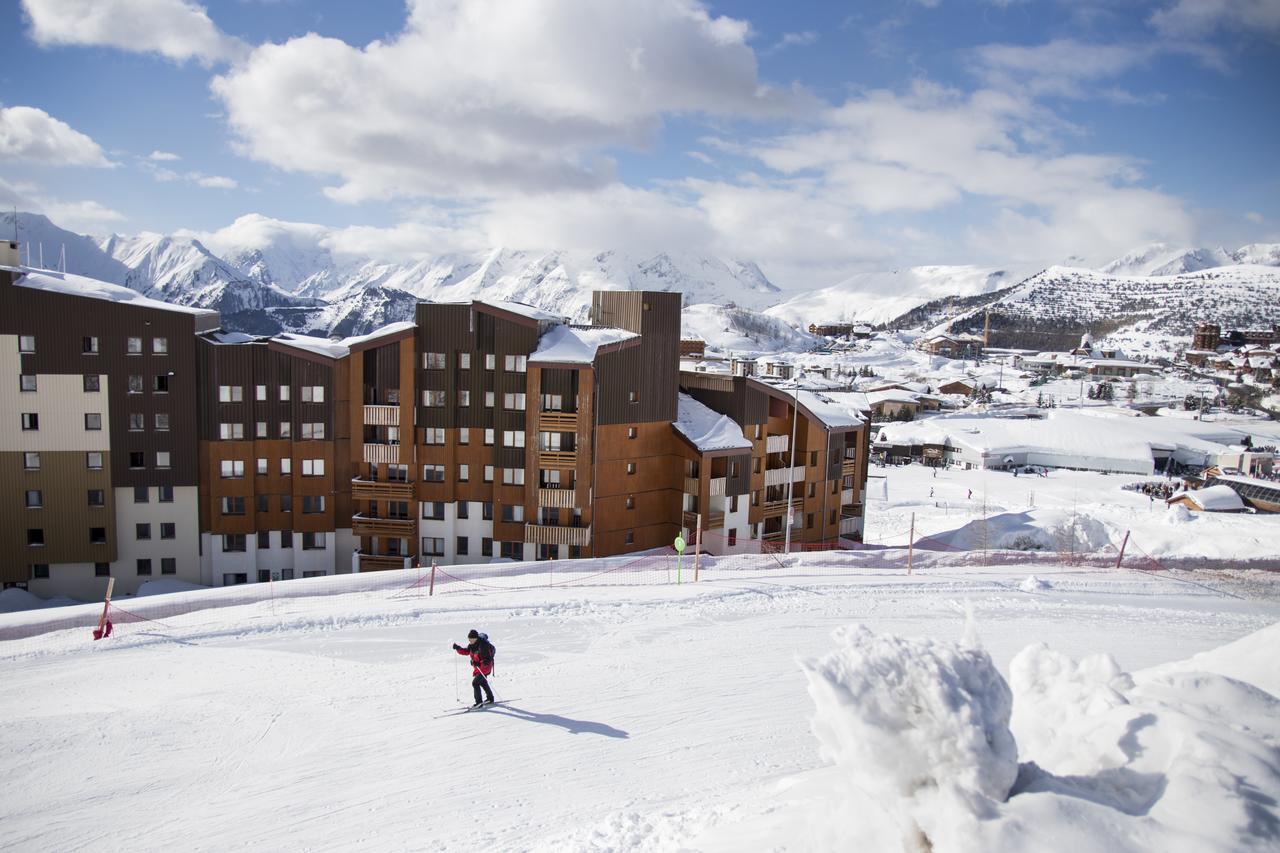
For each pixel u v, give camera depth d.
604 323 61.62
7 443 55.25
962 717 8.40
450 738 23.55
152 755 22.86
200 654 31.02
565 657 30.44
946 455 153.50
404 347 56.84
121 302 55.97
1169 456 147.62
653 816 17.16
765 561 48.59
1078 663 12.03
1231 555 53.34
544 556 57.25
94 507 56.81
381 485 57.31
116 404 56.44
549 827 18.31
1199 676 11.20
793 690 27.16
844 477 73.19
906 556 48.50
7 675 29.05
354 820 19.16
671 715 25.05
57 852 18.30
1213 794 8.18
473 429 57.75
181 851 18.14
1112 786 9.10
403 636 32.94
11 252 57.72
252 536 58.91
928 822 8.17
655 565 47.38
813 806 12.98
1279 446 156.38
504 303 59.19
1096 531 62.00
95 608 38.66
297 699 26.69
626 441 57.75
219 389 57.72
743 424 62.94
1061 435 153.62
